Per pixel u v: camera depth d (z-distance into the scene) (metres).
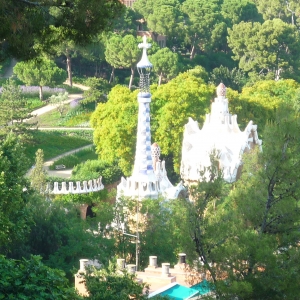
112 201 187.25
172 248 130.38
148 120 154.75
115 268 98.12
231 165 171.88
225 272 92.38
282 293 91.00
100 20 73.56
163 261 129.62
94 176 185.75
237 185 107.06
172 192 153.00
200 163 173.00
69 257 131.00
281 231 96.19
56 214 135.12
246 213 96.50
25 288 66.81
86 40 74.25
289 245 95.56
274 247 93.25
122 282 93.00
